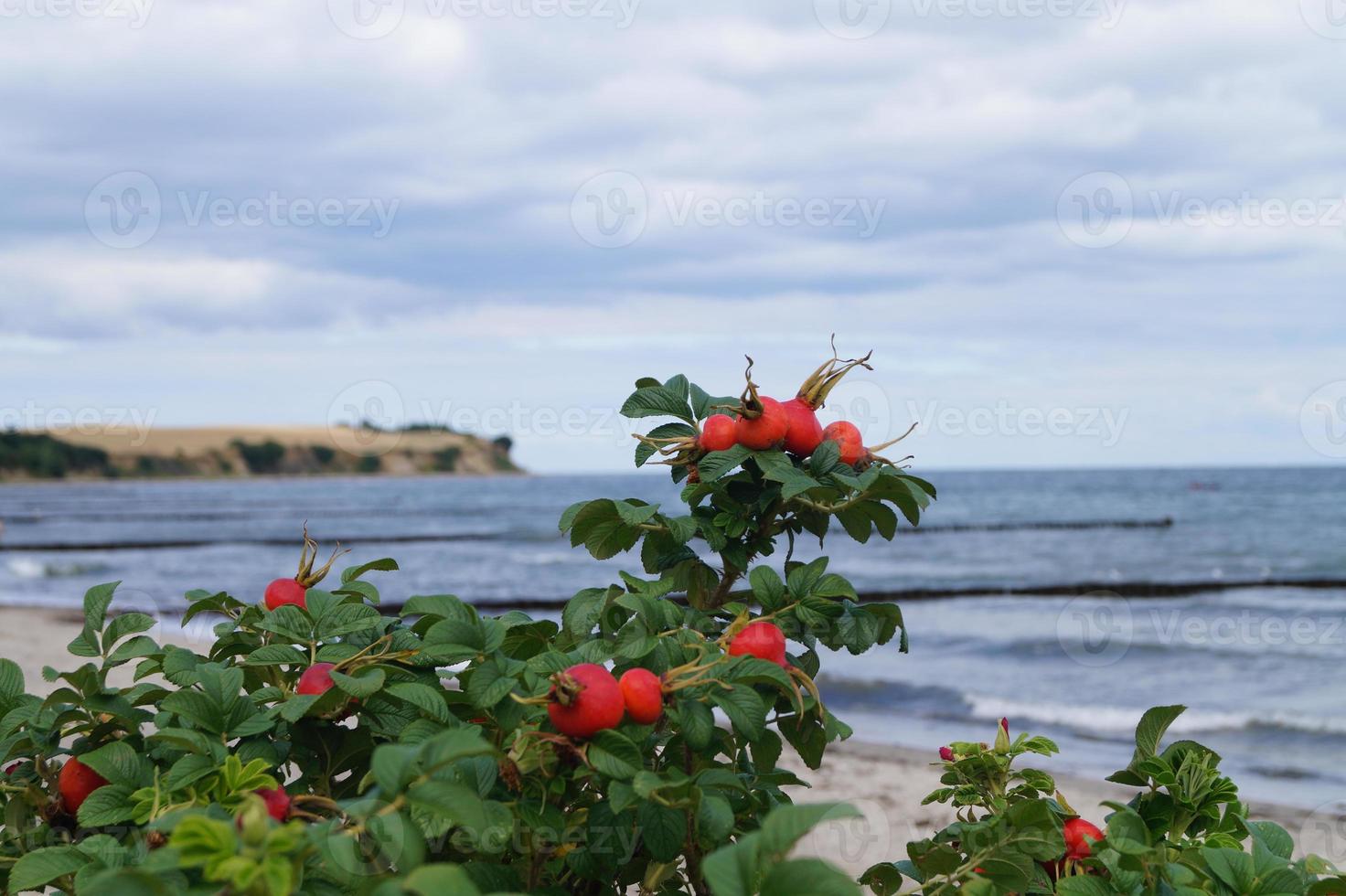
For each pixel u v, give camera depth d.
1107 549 40.12
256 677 1.67
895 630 1.54
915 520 1.58
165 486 138.12
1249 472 118.19
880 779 7.33
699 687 1.28
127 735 1.46
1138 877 1.30
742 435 1.59
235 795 1.18
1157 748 1.56
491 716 1.31
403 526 60.25
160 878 0.94
